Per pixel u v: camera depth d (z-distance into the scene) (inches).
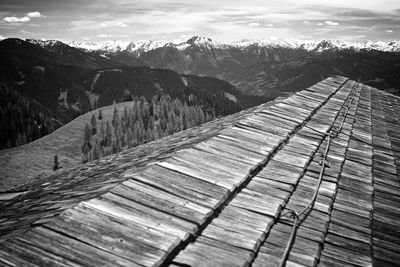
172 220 176.1
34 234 145.3
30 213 205.8
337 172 299.0
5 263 127.4
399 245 213.8
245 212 205.0
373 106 683.4
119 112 4618.6
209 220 188.1
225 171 248.2
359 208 246.5
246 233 183.3
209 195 208.8
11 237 142.6
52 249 138.7
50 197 256.7
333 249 194.4
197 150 280.2
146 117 4293.8
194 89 6486.2
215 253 162.6
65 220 157.6
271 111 457.1
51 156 3545.8
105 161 475.5
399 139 463.5
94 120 4018.2
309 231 202.7
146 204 185.5
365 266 184.5
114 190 192.2
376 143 420.2
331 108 558.6
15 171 3206.2
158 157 297.0
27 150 3609.7
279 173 269.9
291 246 184.5
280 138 346.6
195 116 4512.8
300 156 314.7
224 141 313.4
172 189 207.6
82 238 148.5
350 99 687.7
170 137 574.6
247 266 158.6
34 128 6540.4
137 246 150.6
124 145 3673.7
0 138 6363.2
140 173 219.5
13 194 398.9
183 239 163.0
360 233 215.3
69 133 4079.7
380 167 341.7
